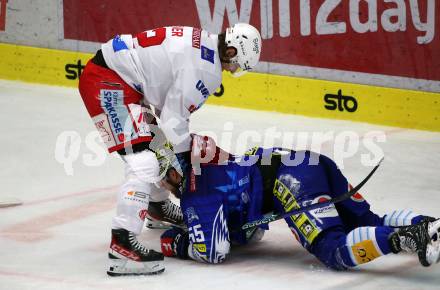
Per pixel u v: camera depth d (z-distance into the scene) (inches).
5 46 1095.0
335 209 463.5
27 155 763.4
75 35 1050.7
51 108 956.0
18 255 505.7
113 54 500.1
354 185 677.9
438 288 440.1
